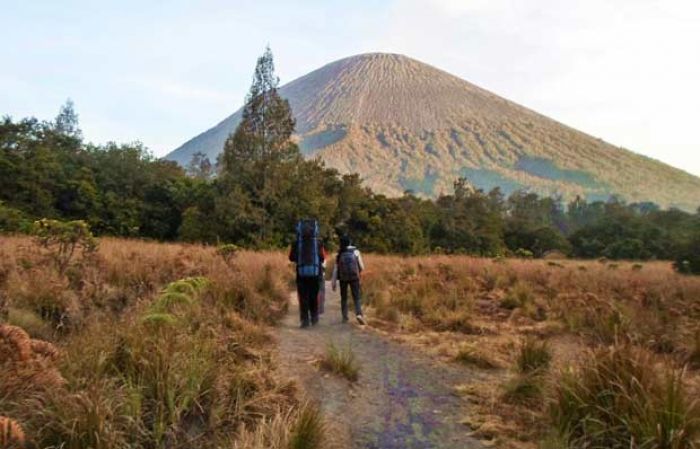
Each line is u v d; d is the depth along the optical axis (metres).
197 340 4.39
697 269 23.14
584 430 3.50
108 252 10.42
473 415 4.16
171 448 3.17
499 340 6.76
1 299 5.14
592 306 8.12
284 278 12.42
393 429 3.84
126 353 3.93
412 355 5.99
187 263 9.42
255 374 4.35
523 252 39.97
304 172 46.12
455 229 70.69
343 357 5.23
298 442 3.18
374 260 18.30
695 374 5.29
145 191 53.59
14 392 3.18
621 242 71.69
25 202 43.41
